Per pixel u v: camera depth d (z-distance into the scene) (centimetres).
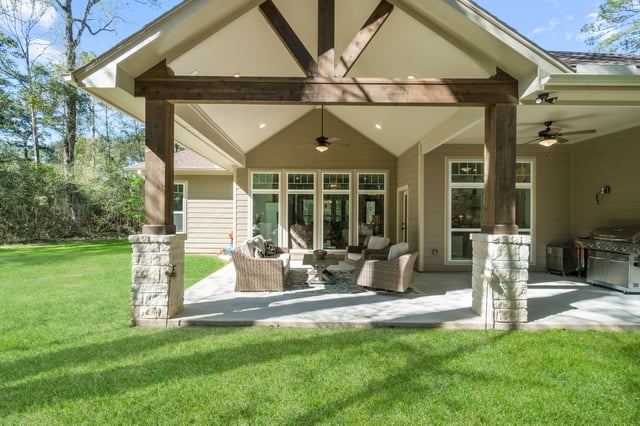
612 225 671
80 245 1367
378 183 1023
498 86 405
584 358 306
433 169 788
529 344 339
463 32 385
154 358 304
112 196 1688
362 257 683
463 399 238
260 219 1020
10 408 228
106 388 253
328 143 765
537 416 221
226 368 283
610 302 499
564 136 710
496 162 405
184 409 227
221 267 864
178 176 1132
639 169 613
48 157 2027
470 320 404
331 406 229
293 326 397
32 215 1574
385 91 406
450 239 789
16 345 334
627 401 238
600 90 376
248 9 404
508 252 396
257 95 404
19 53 1706
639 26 1238
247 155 1015
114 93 394
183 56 422
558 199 784
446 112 600
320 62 407
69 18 1669
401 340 349
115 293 554
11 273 739
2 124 1741
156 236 402
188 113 529
